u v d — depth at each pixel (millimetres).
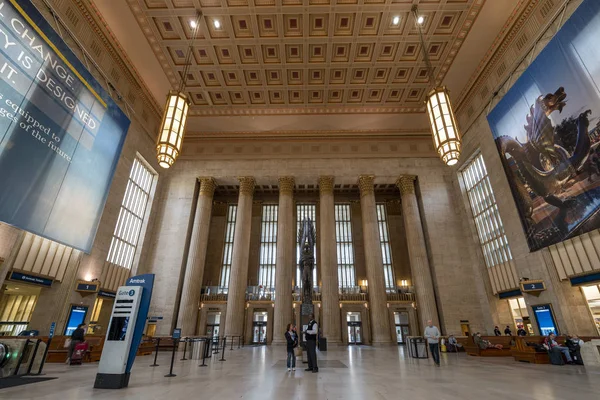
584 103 10062
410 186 20250
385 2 13203
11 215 9211
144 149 18141
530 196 12766
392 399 3732
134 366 7797
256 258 22984
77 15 12336
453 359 9906
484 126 16172
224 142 21656
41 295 11938
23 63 9555
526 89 12547
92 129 12773
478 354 11211
